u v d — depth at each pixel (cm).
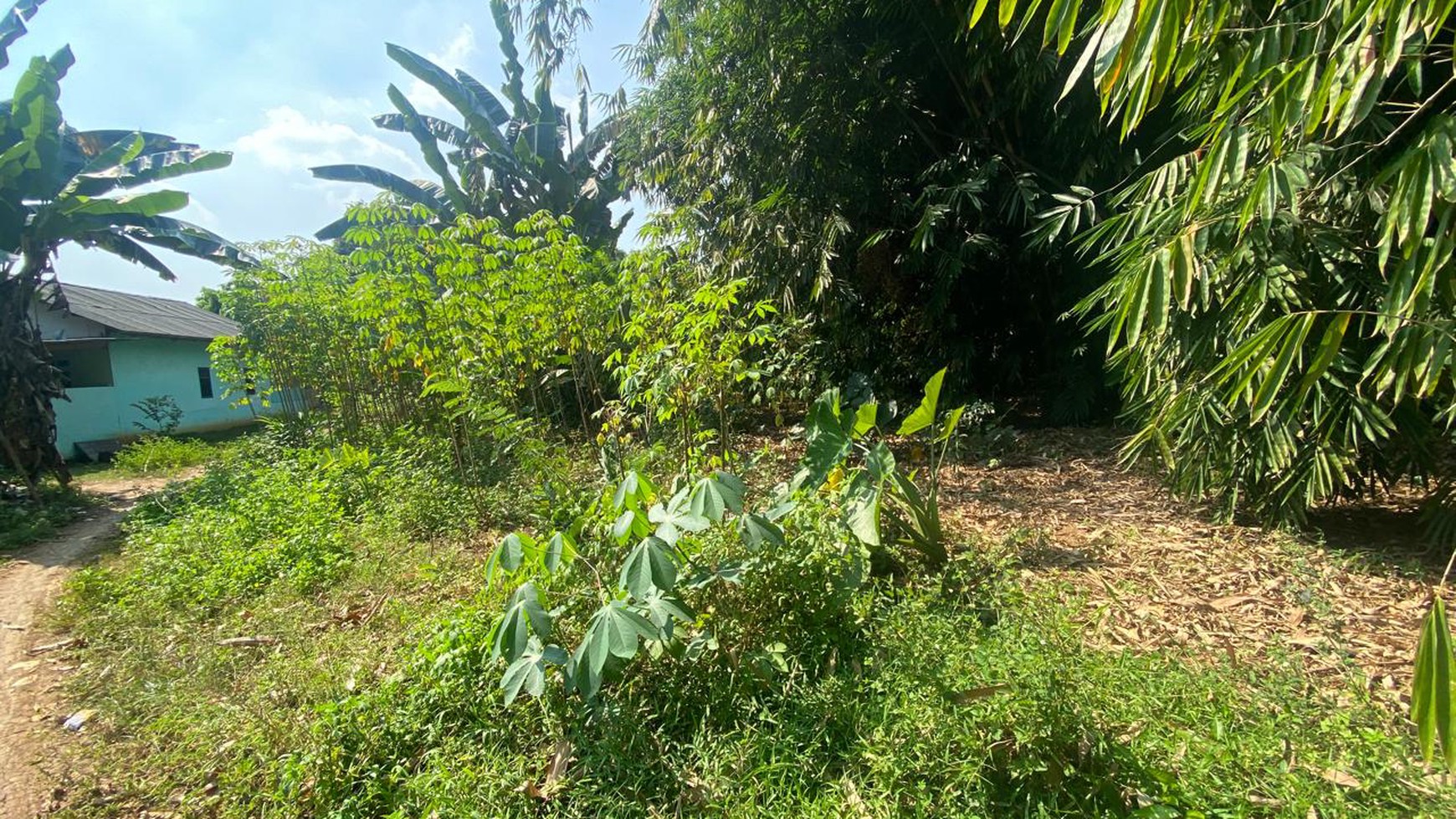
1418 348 196
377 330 641
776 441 700
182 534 468
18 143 733
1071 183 563
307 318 755
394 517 467
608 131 1245
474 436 571
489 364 502
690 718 214
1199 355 337
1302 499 333
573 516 400
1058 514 410
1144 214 343
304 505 474
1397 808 150
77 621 380
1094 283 581
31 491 729
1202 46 233
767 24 597
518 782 195
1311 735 173
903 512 330
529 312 494
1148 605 278
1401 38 151
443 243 483
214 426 1463
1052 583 293
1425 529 335
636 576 198
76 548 573
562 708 217
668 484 418
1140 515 398
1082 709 175
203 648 308
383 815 197
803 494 290
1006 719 171
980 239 578
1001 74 554
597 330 547
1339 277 295
